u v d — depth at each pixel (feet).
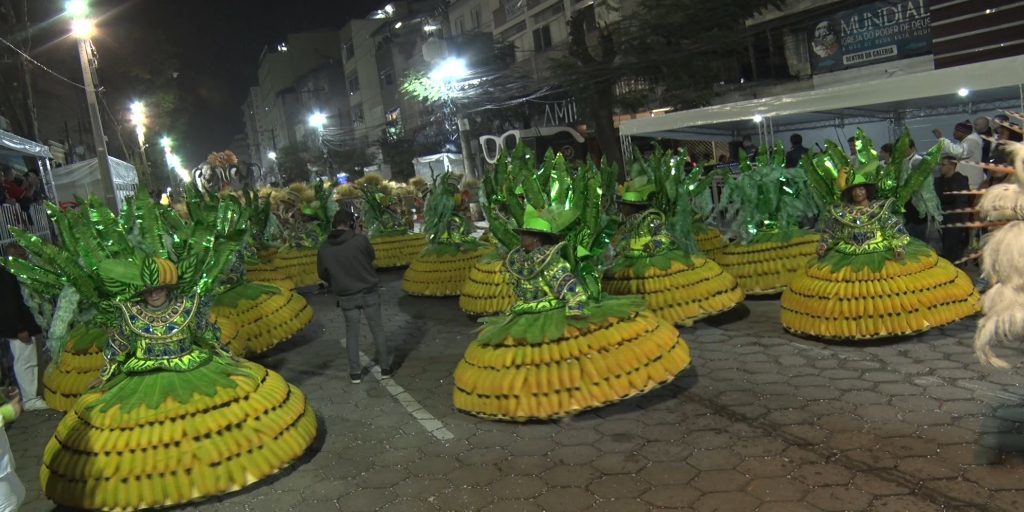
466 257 35.01
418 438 17.24
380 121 161.48
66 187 62.39
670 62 60.54
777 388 17.98
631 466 14.46
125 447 14.52
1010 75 29.45
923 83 32.09
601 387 16.38
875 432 14.78
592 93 64.90
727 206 29.04
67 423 15.60
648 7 62.13
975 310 20.27
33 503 15.75
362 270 22.33
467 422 17.93
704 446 15.01
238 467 14.80
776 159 28.48
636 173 25.54
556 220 17.19
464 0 115.96
